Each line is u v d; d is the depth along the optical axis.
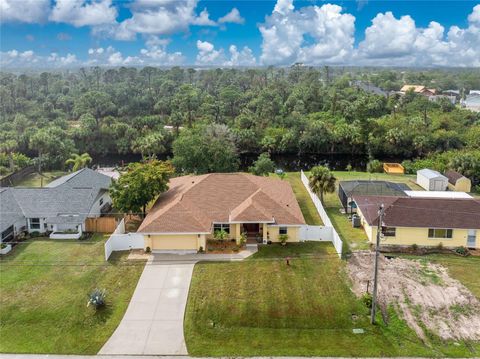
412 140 75.06
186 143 49.03
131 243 33.12
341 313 24.59
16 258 31.84
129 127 82.38
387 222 32.84
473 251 32.34
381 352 21.34
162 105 104.12
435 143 73.69
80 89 131.25
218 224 34.00
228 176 39.09
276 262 30.64
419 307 24.97
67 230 36.50
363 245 33.50
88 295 26.58
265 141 78.31
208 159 48.19
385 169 61.19
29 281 28.31
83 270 29.81
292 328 23.48
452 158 55.47
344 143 78.88
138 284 27.88
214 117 93.94
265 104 96.62
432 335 22.62
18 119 84.62
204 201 35.66
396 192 41.91
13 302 25.88
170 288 27.38
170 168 43.28
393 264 30.19
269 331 23.27
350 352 21.41
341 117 92.94
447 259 31.14
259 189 37.22
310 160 77.50
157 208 35.56
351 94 119.19
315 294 26.48
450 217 32.88
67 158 64.38
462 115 90.06
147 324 23.88
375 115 97.19
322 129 79.19
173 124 84.88
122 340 22.59
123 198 36.06
